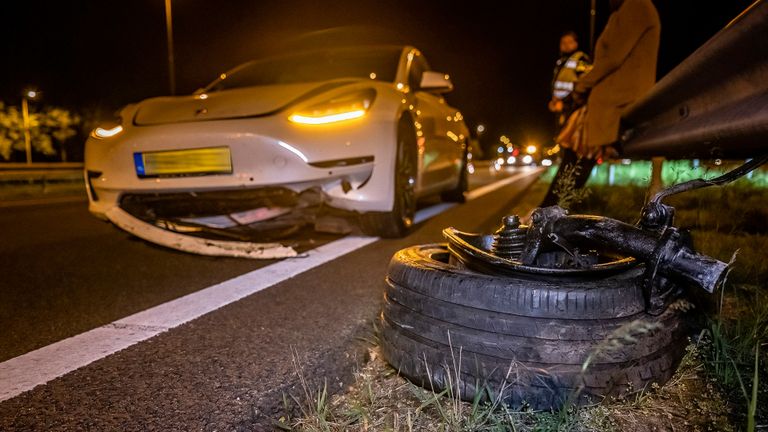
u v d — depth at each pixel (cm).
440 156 584
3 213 744
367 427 145
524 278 157
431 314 159
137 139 376
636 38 401
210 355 197
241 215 398
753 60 210
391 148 387
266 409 158
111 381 176
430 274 164
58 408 159
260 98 386
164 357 196
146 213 405
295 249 375
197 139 360
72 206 866
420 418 149
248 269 335
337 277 308
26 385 174
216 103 391
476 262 171
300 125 362
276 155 354
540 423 138
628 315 147
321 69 529
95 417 154
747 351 172
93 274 335
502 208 679
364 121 379
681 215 411
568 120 469
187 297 275
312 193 378
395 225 423
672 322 155
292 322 231
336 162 366
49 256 399
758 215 422
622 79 412
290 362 189
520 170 3048
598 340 143
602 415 140
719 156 265
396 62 537
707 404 149
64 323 239
